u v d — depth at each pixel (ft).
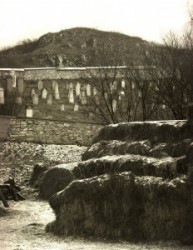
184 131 40.52
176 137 40.68
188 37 78.95
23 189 57.93
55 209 36.73
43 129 85.71
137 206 34.50
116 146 44.39
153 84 84.12
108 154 44.27
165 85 77.92
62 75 112.57
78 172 41.91
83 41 186.09
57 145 83.87
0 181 63.77
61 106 107.45
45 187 53.42
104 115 94.48
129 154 41.42
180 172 36.06
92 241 33.63
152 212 33.91
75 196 35.96
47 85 110.01
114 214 34.73
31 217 42.01
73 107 107.34
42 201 51.67
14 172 68.13
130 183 34.94
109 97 95.50
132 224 34.12
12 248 31.22
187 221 33.06
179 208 33.53
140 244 32.73
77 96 108.68
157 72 82.94
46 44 193.26
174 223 33.30
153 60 98.07
